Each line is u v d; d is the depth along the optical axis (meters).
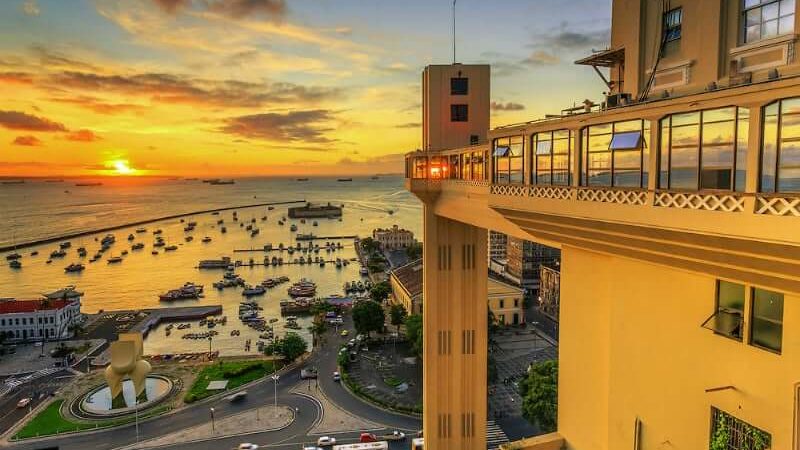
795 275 13.48
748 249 13.91
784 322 15.21
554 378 66.69
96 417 84.38
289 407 87.88
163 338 136.62
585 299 23.88
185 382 98.75
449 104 47.94
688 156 15.48
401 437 76.75
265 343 128.88
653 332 19.69
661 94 20.58
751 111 13.58
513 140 24.55
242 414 85.44
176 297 183.50
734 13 17.59
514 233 30.05
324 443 75.19
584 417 24.30
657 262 18.45
